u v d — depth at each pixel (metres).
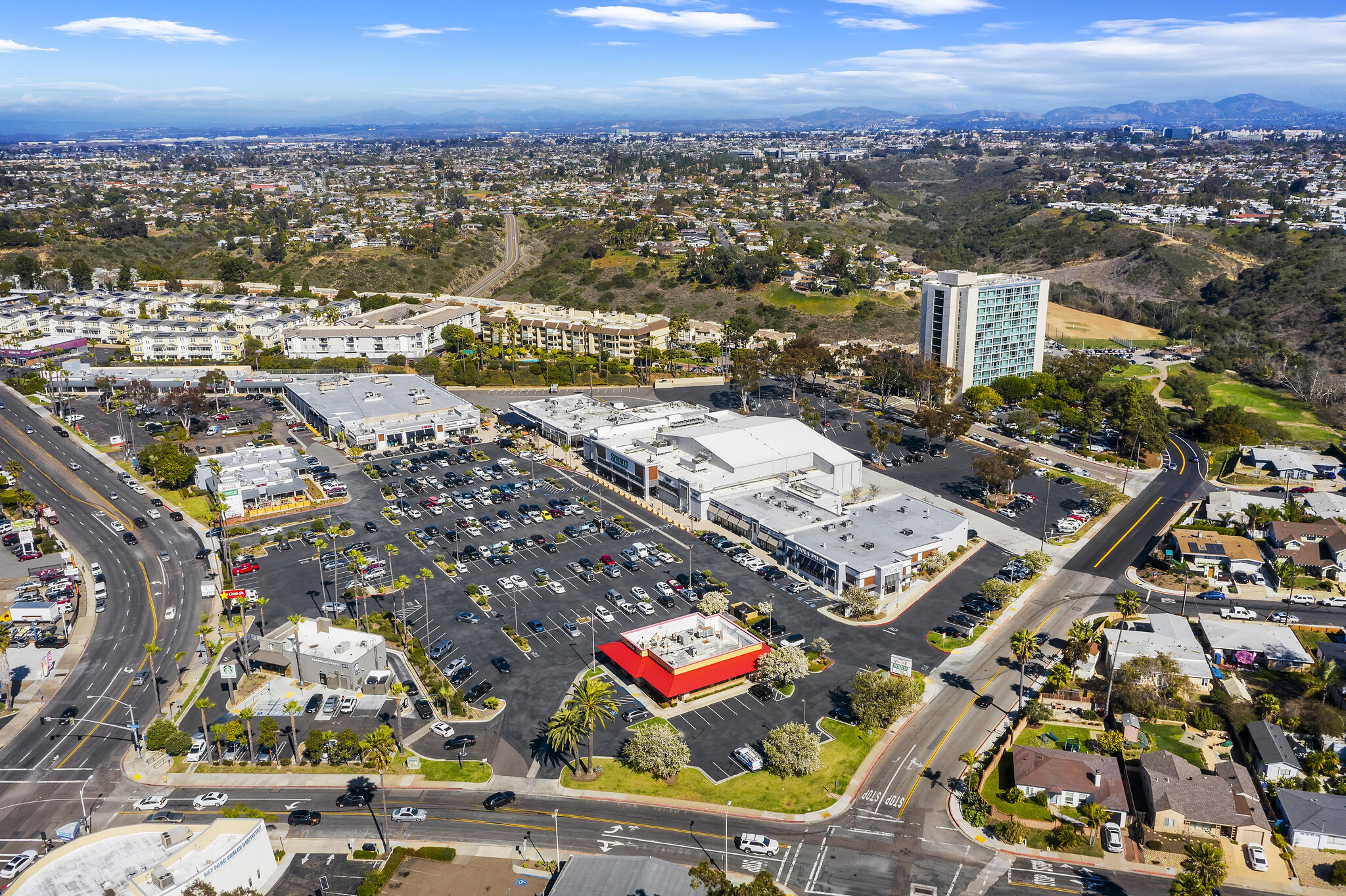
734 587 185.38
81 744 138.38
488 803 122.81
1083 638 154.50
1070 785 122.81
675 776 128.50
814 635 166.88
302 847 116.00
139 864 107.62
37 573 190.00
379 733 127.69
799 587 184.62
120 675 156.38
